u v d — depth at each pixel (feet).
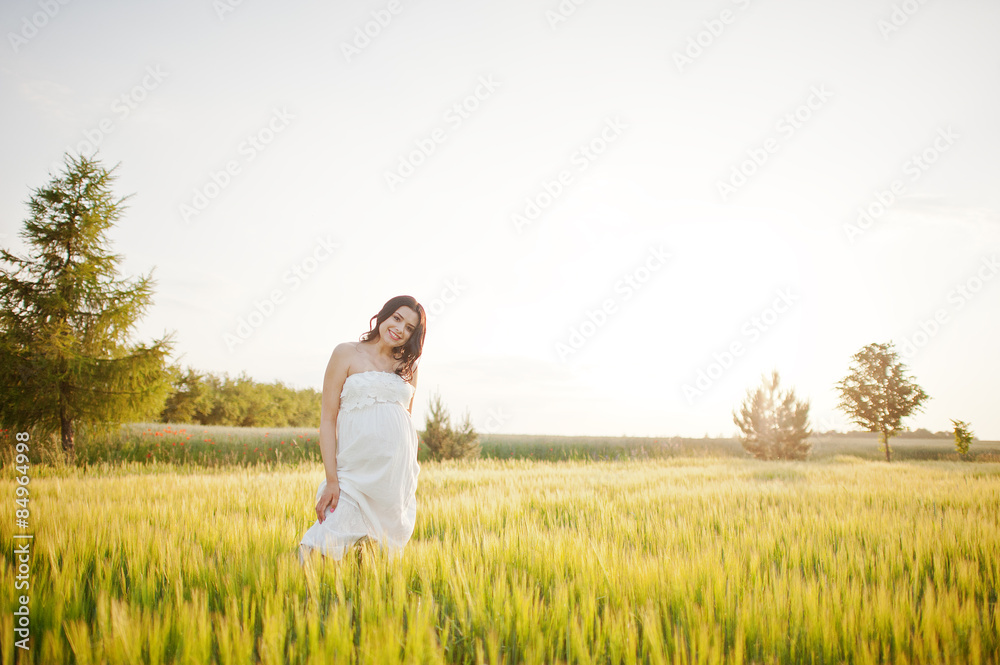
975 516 19.16
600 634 8.00
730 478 38.83
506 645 8.07
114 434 57.26
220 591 9.71
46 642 7.05
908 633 8.27
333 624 7.47
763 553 13.43
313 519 17.46
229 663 6.93
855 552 13.35
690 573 10.53
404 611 8.65
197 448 63.72
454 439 67.62
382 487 11.48
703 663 7.20
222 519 16.02
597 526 17.31
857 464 61.16
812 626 8.39
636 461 68.69
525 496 24.86
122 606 7.68
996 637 8.20
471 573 10.29
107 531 13.56
